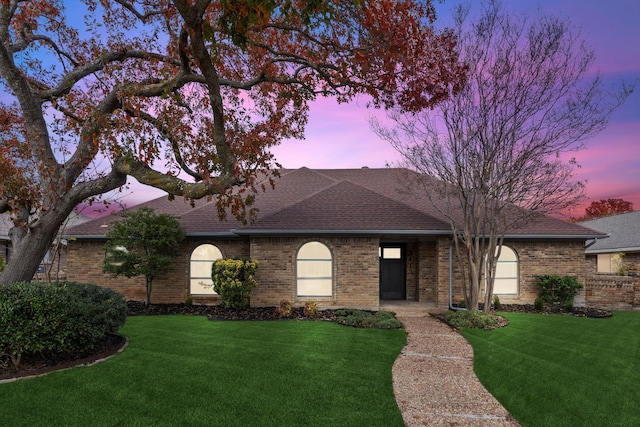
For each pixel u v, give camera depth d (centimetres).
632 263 2397
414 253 1705
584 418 604
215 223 1627
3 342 725
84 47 1357
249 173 979
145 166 987
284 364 818
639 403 656
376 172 2123
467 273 1559
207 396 650
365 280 1495
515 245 1598
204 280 1611
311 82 1291
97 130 1045
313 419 580
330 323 1230
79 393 648
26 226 1011
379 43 1026
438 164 1488
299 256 1514
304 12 720
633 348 978
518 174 1363
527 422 590
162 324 1199
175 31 1320
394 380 755
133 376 728
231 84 1198
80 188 1045
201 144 1093
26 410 585
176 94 1101
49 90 1127
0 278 995
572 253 1600
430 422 586
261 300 1501
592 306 1725
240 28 676
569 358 892
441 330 1164
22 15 1216
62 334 755
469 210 1585
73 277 1653
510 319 1325
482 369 820
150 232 1451
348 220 1521
